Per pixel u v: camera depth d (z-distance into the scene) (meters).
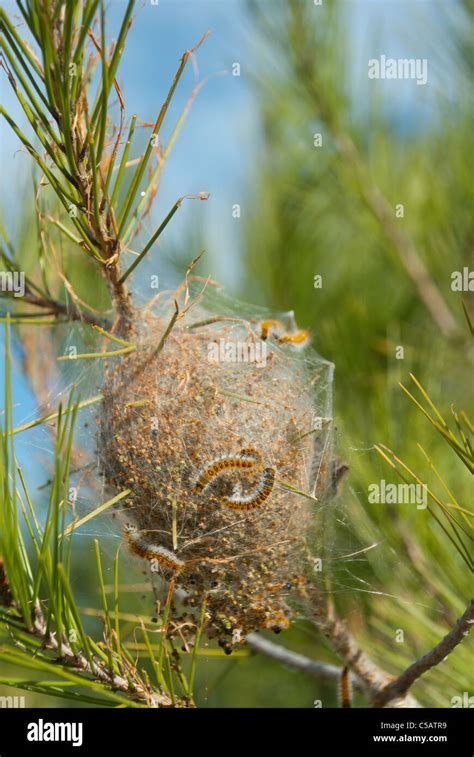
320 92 1.17
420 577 1.01
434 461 1.02
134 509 0.92
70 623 0.87
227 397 0.93
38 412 0.97
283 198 1.24
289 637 1.10
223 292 1.11
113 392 0.94
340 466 0.96
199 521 0.92
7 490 0.84
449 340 1.15
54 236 1.00
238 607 0.92
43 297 0.97
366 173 1.18
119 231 0.89
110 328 0.96
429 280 1.18
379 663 1.02
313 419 0.95
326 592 0.96
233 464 0.91
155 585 0.96
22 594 0.86
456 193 1.16
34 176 0.96
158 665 0.90
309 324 1.18
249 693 1.38
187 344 0.95
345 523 0.99
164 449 0.92
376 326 1.15
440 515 1.01
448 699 1.00
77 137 0.87
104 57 0.84
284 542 0.92
